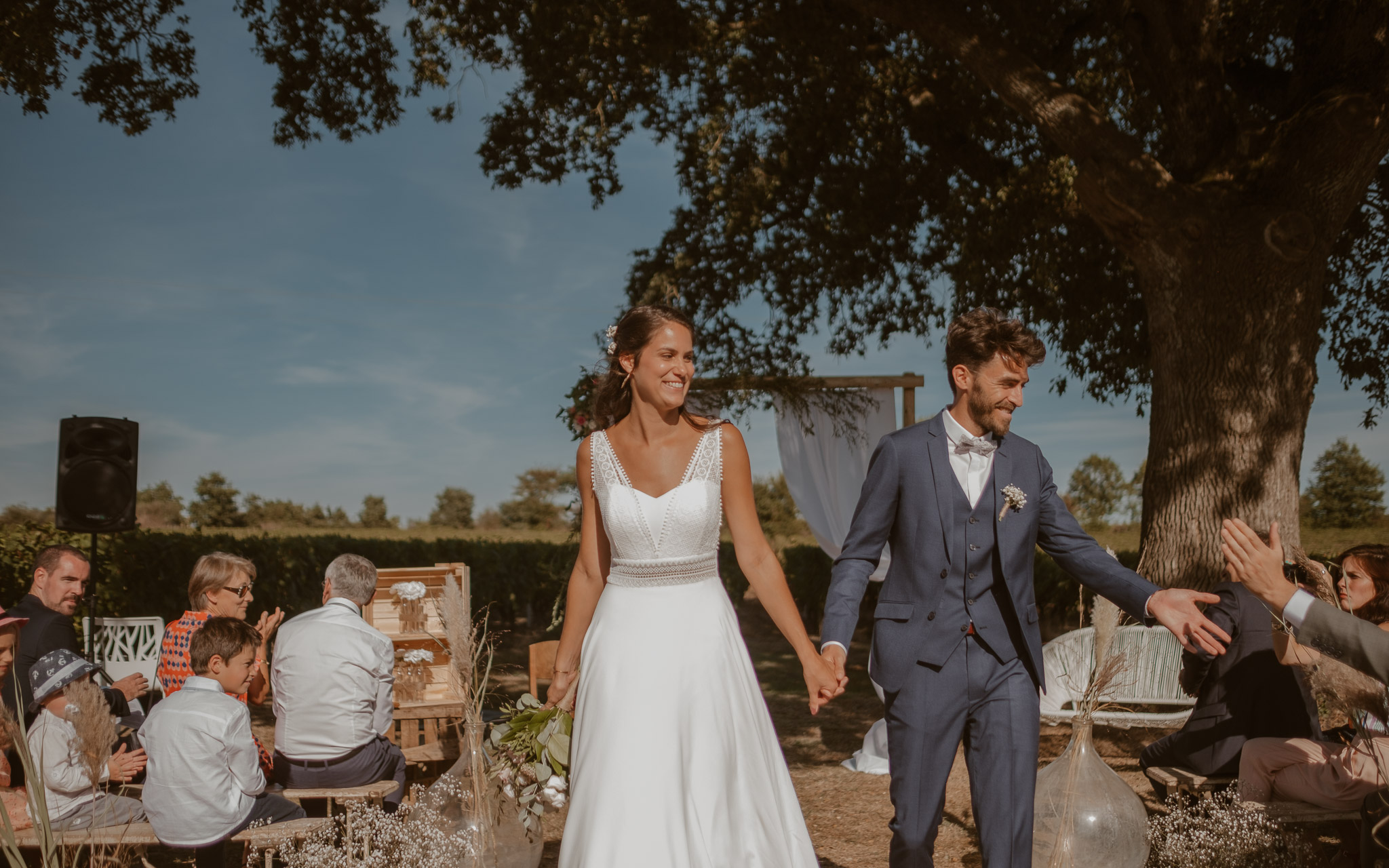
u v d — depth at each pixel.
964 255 10.27
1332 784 3.27
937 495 2.81
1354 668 2.37
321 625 4.02
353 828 3.50
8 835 2.38
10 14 8.18
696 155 10.80
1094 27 9.27
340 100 10.31
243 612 4.60
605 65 9.88
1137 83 9.82
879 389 8.55
